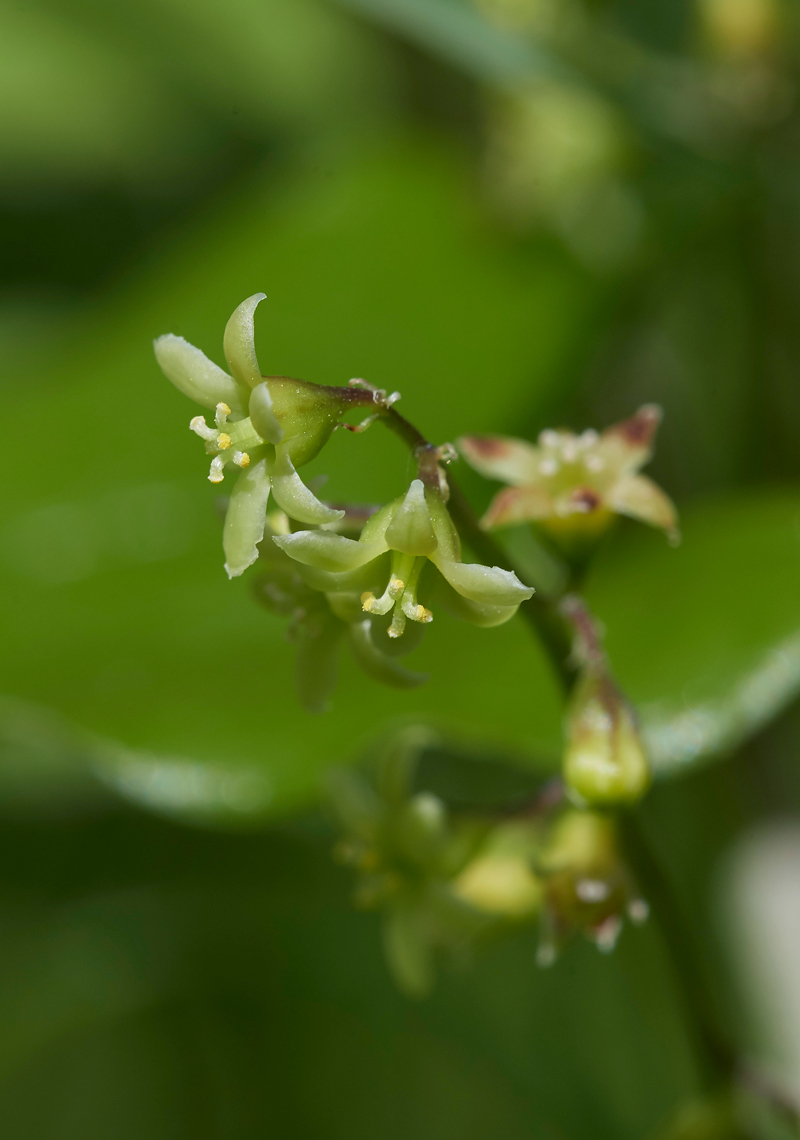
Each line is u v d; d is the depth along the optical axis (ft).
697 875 0.50
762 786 0.51
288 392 0.38
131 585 0.47
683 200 0.52
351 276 0.52
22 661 0.46
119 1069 0.50
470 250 0.53
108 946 0.51
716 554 0.47
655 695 0.45
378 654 0.39
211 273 0.53
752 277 0.52
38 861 0.51
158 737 0.44
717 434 0.53
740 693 0.44
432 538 0.38
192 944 0.51
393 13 0.50
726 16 0.53
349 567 0.38
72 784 0.52
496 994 0.50
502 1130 0.49
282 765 0.44
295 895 0.51
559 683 0.41
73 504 0.49
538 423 0.51
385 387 0.50
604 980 0.50
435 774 0.53
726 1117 0.42
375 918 0.51
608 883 0.41
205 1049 0.50
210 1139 0.49
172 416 0.50
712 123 0.53
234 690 0.45
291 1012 0.50
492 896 0.43
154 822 0.51
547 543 0.42
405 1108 0.50
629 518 0.49
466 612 0.38
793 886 0.50
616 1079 0.49
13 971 0.50
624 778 0.40
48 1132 0.49
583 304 0.52
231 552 0.38
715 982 0.49
